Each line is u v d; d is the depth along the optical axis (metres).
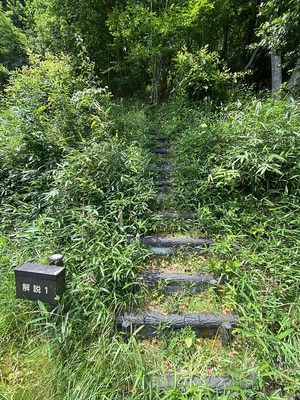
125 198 2.08
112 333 1.31
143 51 5.23
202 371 1.17
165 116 4.26
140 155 2.68
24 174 2.36
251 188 2.16
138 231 1.94
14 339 1.29
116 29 5.49
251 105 2.96
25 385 1.10
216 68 4.29
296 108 2.37
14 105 2.98
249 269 1.59
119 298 1.46
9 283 1.49
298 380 1.05
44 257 1.65
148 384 1.08
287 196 1.98
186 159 2.64
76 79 3.50
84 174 2.12
